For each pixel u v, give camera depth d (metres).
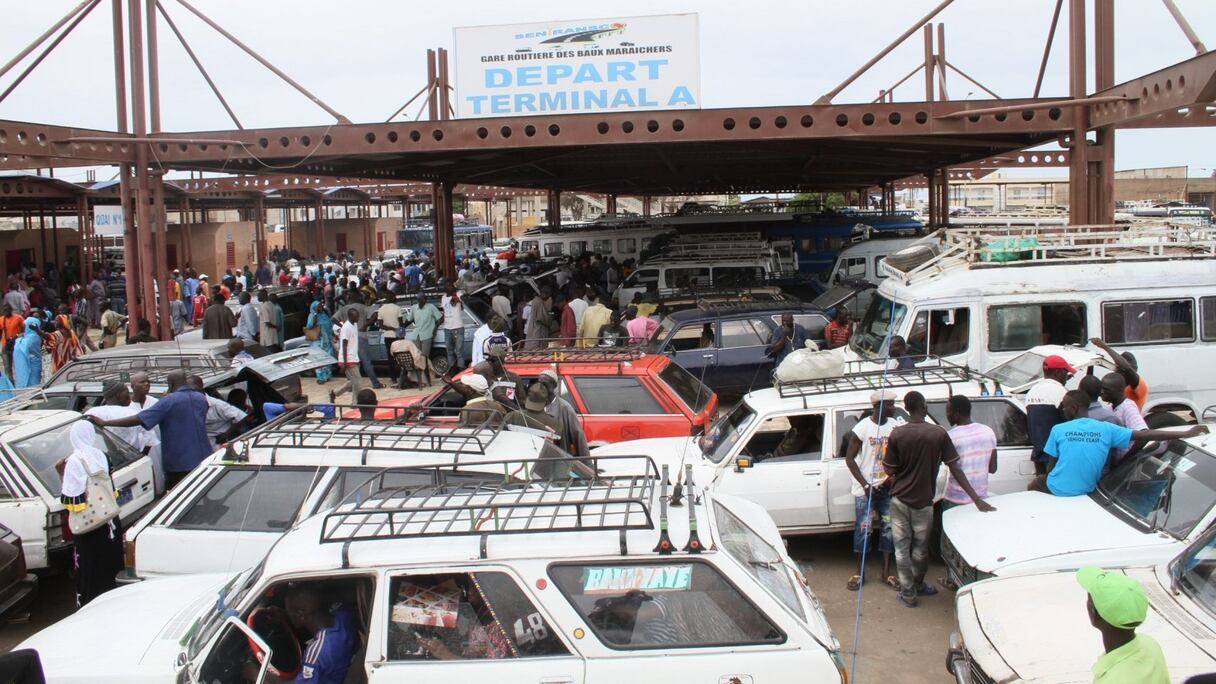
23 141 15.09
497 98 15.82
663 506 4.46
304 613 4.50
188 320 29.27
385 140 16.19
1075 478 6.92
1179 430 6.71
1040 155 30.17
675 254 21.55
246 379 11.22
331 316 20.34
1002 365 9.55
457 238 56.38
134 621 5.01
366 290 22.62
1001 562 6.09
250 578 4.81
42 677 3.96
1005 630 5.11
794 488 7.89
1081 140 14.97
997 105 14.80
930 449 6.96
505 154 20.81
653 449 8.72
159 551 6.50
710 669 4.14
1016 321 11.15
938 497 7.43
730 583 4.27
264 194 45.41
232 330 18.64
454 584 4.35
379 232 66.69
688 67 15.40
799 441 8.27
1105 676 3.81
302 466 6.63
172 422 8.78
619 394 9.88
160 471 9.09
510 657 4.25
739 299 15.69
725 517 5.00
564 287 22.23
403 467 5.27
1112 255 11.65
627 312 15.07
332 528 4.80
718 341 13.91
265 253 47.16
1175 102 12.52
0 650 7.15
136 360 11.55
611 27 15.49
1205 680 3.79
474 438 6.84
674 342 13.96
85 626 5.02
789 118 15.26
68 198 33.44
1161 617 4.89
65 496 7.29
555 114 15.64
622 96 15.52
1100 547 5.98
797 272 27.42
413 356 16.80
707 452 8.41
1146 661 3.79
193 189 35.16
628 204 90.88
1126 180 68.19
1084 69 14.82
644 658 4.17
